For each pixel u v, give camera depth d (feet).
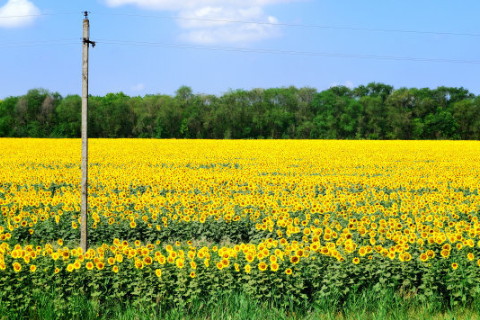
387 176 85.66
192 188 68.08
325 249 29.37
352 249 29.43
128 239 44.98
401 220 46.47
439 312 27.35
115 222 46.01
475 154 144.36
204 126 284.61
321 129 294.05
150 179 76.74
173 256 29.22
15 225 43.62
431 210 48.96
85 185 39.32
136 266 28.12
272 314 26.09
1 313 25.48
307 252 30.22
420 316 26.55
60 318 26.20
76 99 290.76
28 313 26.63
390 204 56.70
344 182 75.10
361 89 366.63
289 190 69.41
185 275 27.89
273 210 46.80
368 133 299.38
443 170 99.25
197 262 29.14
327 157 133.49
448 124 296.30
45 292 27.35
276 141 212.64
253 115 291.79
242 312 25.81
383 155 140.36
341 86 370.32
